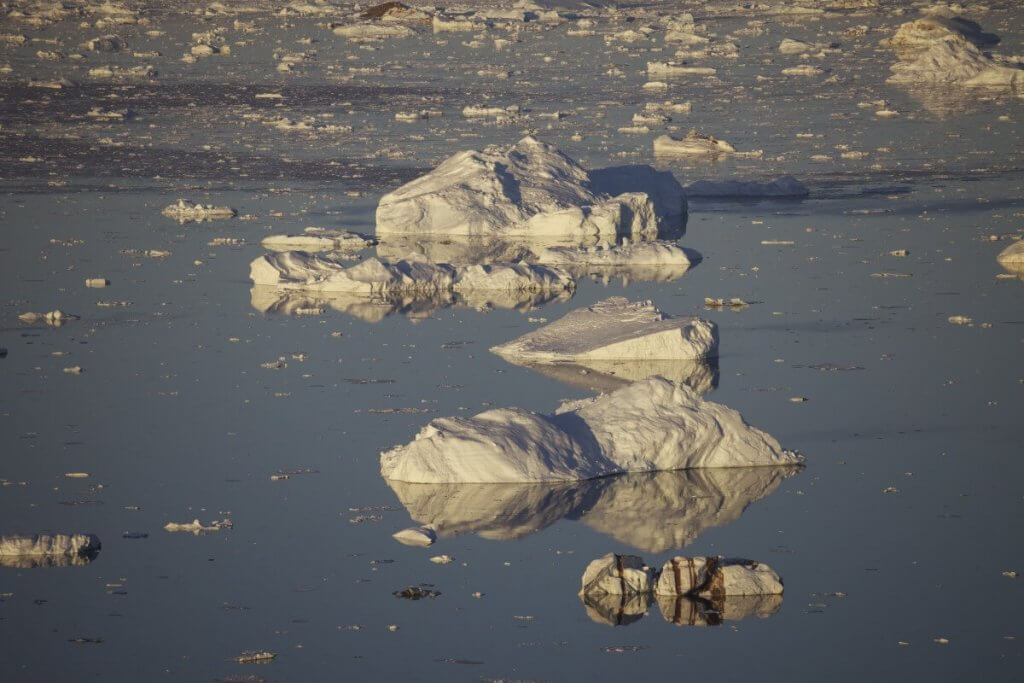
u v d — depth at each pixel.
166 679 56.59
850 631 60.66
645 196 163.12
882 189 185.75
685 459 81.25
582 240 159.25
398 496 76.88
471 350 109.38
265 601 64.06
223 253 148.62
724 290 130.50
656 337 105.69
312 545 70.44
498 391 96.94
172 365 104.88
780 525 72.56
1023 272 134.62
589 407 84.38
